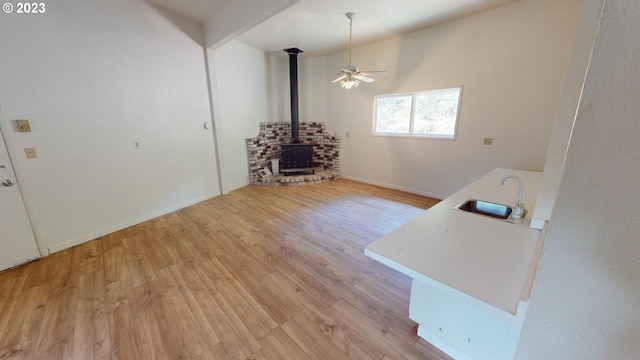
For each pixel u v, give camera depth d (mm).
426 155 4363
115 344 1609
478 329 1320
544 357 531
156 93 3469
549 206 1435
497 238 1392
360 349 1557
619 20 346
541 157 3291
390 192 4695
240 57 4664
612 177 389
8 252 2389
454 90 3893
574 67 1204
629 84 354
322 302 1947
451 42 3732
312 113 5836
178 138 3812
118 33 3014
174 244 2832
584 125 401
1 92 2279
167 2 3258
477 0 3057
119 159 3164
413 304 1570
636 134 359
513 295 934
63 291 2088
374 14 3365
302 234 3045
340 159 5723
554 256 473
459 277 1052
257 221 3436
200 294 2041
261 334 1670
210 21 3721
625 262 402
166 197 3732
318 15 3383
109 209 3117
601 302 437
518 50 3225
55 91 2592
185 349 1571
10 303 1954
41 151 2545
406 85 4344
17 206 2424
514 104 3369
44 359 1517
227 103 4531
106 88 2971
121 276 2275
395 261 1180
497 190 2281
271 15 2789
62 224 2738
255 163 5238
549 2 2939
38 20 2430
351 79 3701
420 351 1537
